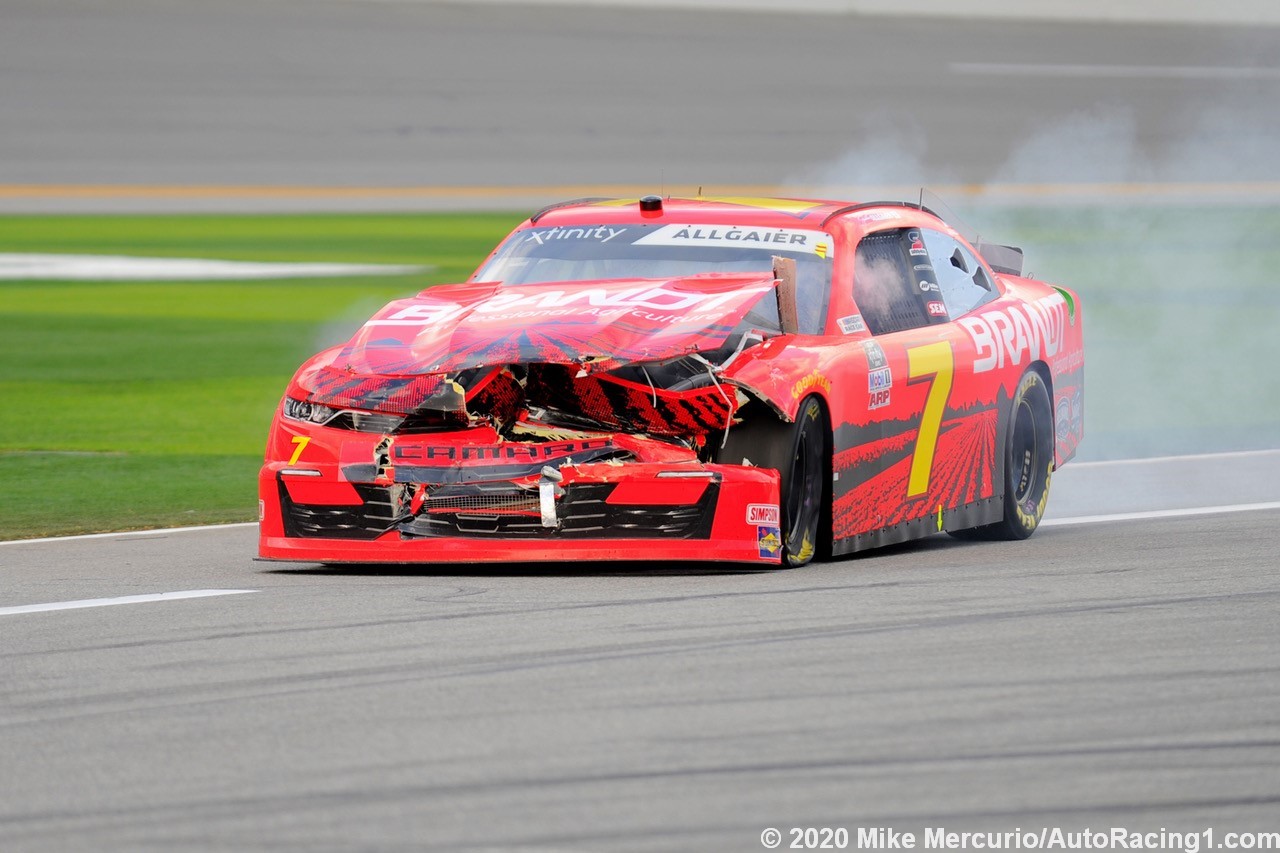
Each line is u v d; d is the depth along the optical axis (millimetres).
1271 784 13055
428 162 111562
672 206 26203
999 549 24859
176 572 23219
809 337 23062
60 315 58094
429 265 69375
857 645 17453
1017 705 15156
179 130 123062
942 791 12867
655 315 22234
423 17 185000
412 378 21656
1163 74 169375
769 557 21578
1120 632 18094
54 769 13742
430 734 14406
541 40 172250
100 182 101875
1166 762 13562
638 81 150500
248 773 13477
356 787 13055
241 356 51031
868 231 25547
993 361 26266
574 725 14586
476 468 21516
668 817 12289
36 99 133500
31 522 29094
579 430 21750
